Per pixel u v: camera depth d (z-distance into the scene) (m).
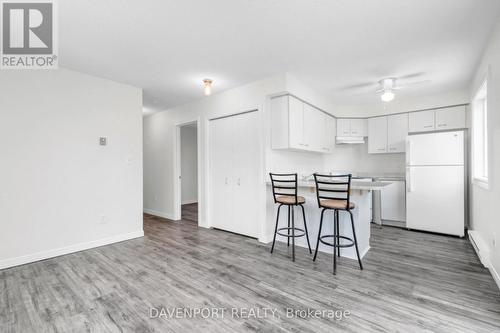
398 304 1.88
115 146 3.47
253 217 3.61
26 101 2.72
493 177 2.29
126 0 1.76
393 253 2.97
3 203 2.57
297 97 3.42
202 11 1.90
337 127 4.81
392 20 2.02
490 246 2.42
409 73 3.17
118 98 3.51
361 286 2.16
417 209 3.88
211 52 2.60
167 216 5.05
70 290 2.13
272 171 3.49
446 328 1.60
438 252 3.00
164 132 5.13
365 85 3.63
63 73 3.00
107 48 2.51
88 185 3.20
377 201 4.38
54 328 1.64
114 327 1.64
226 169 3.97
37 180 2.79
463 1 1.78
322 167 5.25
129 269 2.55
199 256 2.91
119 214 3.51
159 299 1.98
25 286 2.20
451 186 3.61
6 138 2.60
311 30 2.18
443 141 3.67
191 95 4.12
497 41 2.07
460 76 3.27
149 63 2.88
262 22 2.06
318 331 1.59
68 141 3.03
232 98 3.78
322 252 3.03
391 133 4.48
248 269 2.54
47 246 2.85
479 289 2.10
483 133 3.18
